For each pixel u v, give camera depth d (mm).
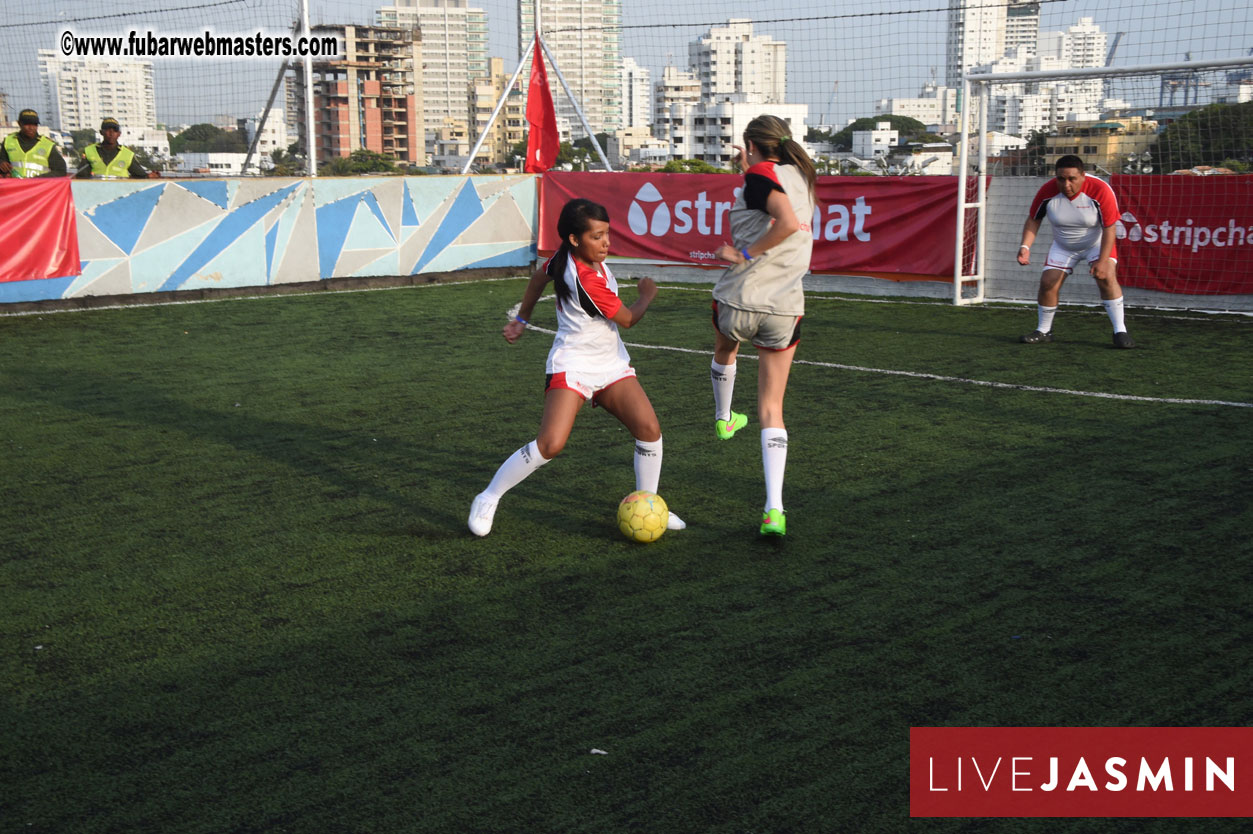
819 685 3152
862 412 6594
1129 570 4027
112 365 8266
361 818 2521
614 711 3010
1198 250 10719
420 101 32844
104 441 6035
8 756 2797
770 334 4504
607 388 4379
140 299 11789
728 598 3803
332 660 3336
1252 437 5934
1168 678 3178
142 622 3631
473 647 3424
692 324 10289
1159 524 4531
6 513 4809
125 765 2754
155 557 4250
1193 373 7742
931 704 3037
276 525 4629
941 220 11938
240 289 12461
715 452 5746
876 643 3430
